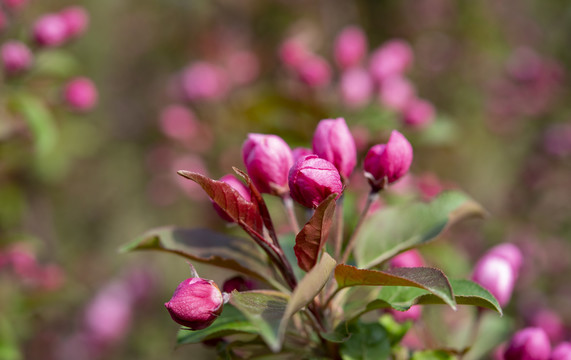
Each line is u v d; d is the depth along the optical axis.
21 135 0.47
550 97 0.87
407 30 0.90
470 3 0.91
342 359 0.28
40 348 0.60
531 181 0.77
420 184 0.49
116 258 0.86
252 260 0.29
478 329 0.33
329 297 0.27
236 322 0.29
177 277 0.83
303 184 0.26
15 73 0.46
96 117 0.87
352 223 0.37
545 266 0.69
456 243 0.65
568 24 0.96
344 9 0.82
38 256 0.65
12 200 0.59
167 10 0.88
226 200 0.27
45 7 0.69
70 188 0.83
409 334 0.33
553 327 0.47
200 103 0.66
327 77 0.45
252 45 0.77
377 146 0.29
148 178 0.88
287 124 0.43
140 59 0.90
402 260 0.32
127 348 0.66
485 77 0.90
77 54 0.87
